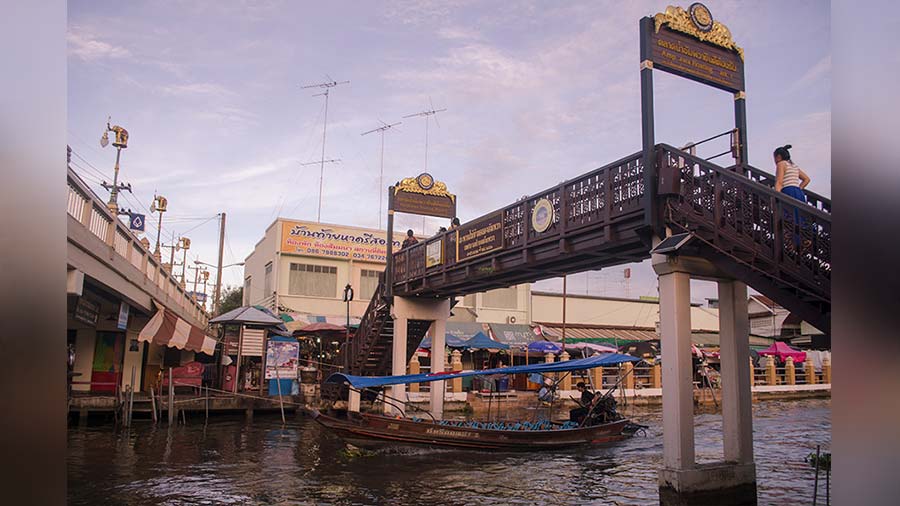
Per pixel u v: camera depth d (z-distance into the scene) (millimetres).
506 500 10844
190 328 22500
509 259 14500
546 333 33500
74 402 18797
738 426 10062
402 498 10938
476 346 28547
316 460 14422
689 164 9633
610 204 10891
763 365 37781
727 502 9539
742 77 10859
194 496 10789
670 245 9227
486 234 15219
